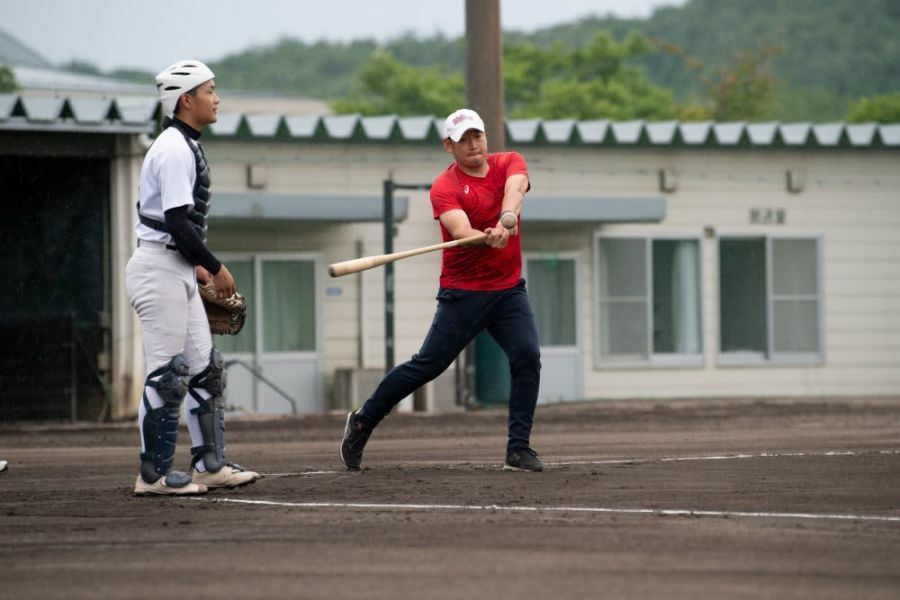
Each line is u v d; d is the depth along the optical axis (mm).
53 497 18516
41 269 44312
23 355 42656
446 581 12164
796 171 57188
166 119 18719
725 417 41219
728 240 57062
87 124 41781
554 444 29516
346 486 19375
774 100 114688
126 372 43094
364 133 51312
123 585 12117
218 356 19062
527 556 13359
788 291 57500
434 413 45219
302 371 52250
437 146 52750
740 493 18312
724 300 57188
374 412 21656
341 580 12234
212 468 19047
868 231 58031
